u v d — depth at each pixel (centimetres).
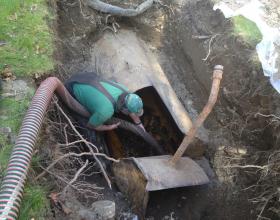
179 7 357
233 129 296
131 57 315
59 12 321
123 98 263
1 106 216
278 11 306
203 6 330
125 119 307
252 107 276
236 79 285
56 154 213
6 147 195
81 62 321
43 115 199
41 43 263
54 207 190
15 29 266
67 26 323
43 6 290
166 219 266
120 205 245
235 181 282
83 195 227
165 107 294
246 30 288
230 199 275
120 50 320
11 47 255
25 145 173
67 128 267
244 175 281
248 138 286
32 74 243
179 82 339
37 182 189
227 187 281
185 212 271
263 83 263
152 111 313
